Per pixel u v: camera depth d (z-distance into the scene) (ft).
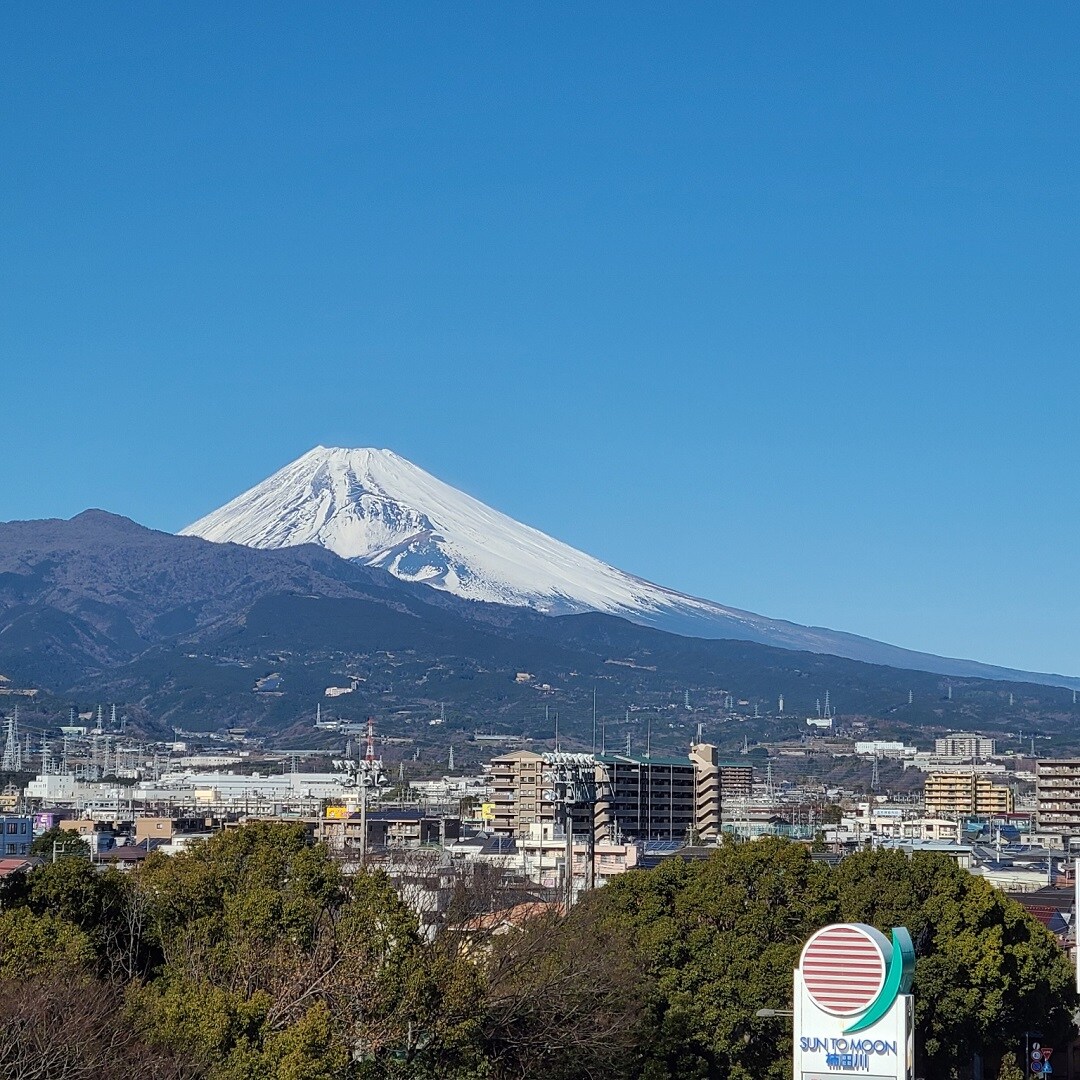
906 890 431.84
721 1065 403.34
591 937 393.09
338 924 324.39
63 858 344.08
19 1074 257.34
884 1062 286.05
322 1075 281.74
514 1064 352.28
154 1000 291.79
